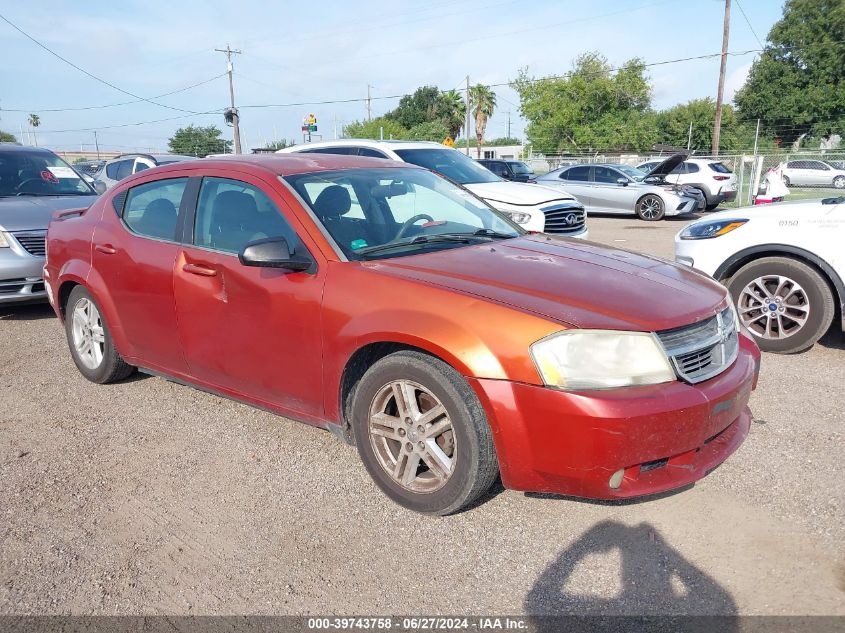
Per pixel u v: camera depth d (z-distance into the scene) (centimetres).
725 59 3170
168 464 371
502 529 304
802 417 415
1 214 703
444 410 295
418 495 311
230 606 258
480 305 288
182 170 422
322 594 264
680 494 328
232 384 389
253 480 353
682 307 298
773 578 265
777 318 541
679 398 273
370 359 331
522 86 4922
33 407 457
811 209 522
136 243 429
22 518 321
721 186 1978
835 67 5072
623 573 271
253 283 357
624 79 4706
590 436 264
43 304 788
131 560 288
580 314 280
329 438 400
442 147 1005
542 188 902
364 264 333
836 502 316
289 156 427
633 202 1831
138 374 518
